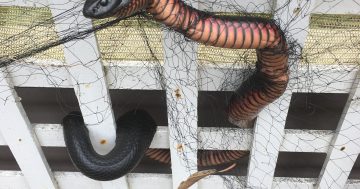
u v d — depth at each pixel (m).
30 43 0.43
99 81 0.48
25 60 0.46
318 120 0.58
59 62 0.47
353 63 0.46
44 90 0.56
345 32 0.46
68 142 0.51
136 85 0.49
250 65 0.46
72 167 0.65
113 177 0.51
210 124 0.59
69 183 0.65
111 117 0.52
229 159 0.59
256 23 0.37
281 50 0.39
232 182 0.61
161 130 0.55
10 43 0.43
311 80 0.47
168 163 0.62
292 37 0.42
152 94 0.55
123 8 0.31
